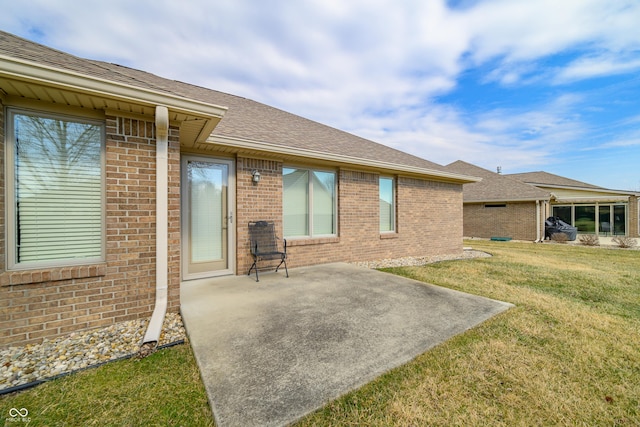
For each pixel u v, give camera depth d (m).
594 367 2.55
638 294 4.95
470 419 1.90
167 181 3.47
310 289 4.61
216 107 3.41
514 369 2.48
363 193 7.57
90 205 3.25
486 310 3.80
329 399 2.00
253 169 5.66
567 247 12.51
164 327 3.20
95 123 3.27
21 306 2.77
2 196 2.78
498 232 16.36
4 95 2.78
